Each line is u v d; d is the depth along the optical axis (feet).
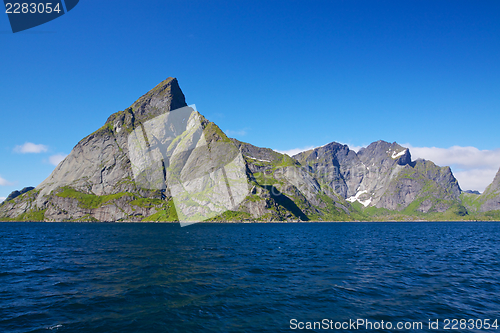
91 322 60.85
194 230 539.70
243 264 133.28
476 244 252.21
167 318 63.62
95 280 97.76
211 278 102.53
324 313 67.46
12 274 107.24
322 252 185.68
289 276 107.34
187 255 163.43
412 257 161.38
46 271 113.29
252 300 77.00
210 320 62.90
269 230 572.92
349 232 506.89
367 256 165.17
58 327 57.98
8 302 73.05
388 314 67.10
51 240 279.49
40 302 73.41
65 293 81.61
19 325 58.54
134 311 67.82
